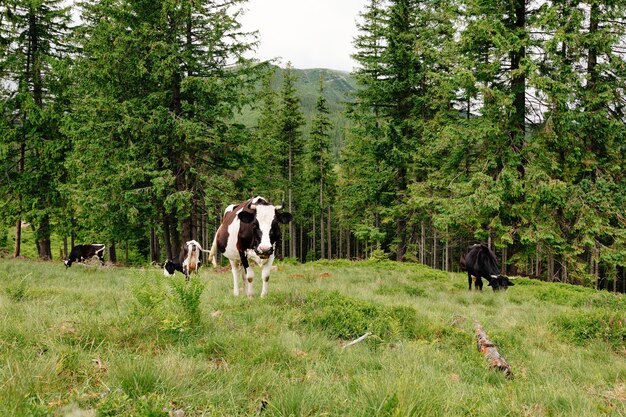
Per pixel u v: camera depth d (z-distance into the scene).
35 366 3.67
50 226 24.38
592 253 16.88
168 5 18.25
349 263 21.69
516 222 17.58
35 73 23.20
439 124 21.66
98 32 18.92
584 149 17.59
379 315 7.00
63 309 6.27
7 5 22.28
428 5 22.95
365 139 23.77
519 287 14.87
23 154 23.91
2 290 7.91
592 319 8.00
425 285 14.58
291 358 4.82
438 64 22.44
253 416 3.38
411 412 3.30
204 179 19.52
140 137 19.41
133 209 18.50
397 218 25.12
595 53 16.89
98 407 3.08
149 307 5.69
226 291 9.83
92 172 19.08
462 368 5.30
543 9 15.84
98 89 19.44
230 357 4.62
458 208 17.31
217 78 18.92
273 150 37.41
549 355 6.41
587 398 4.37
